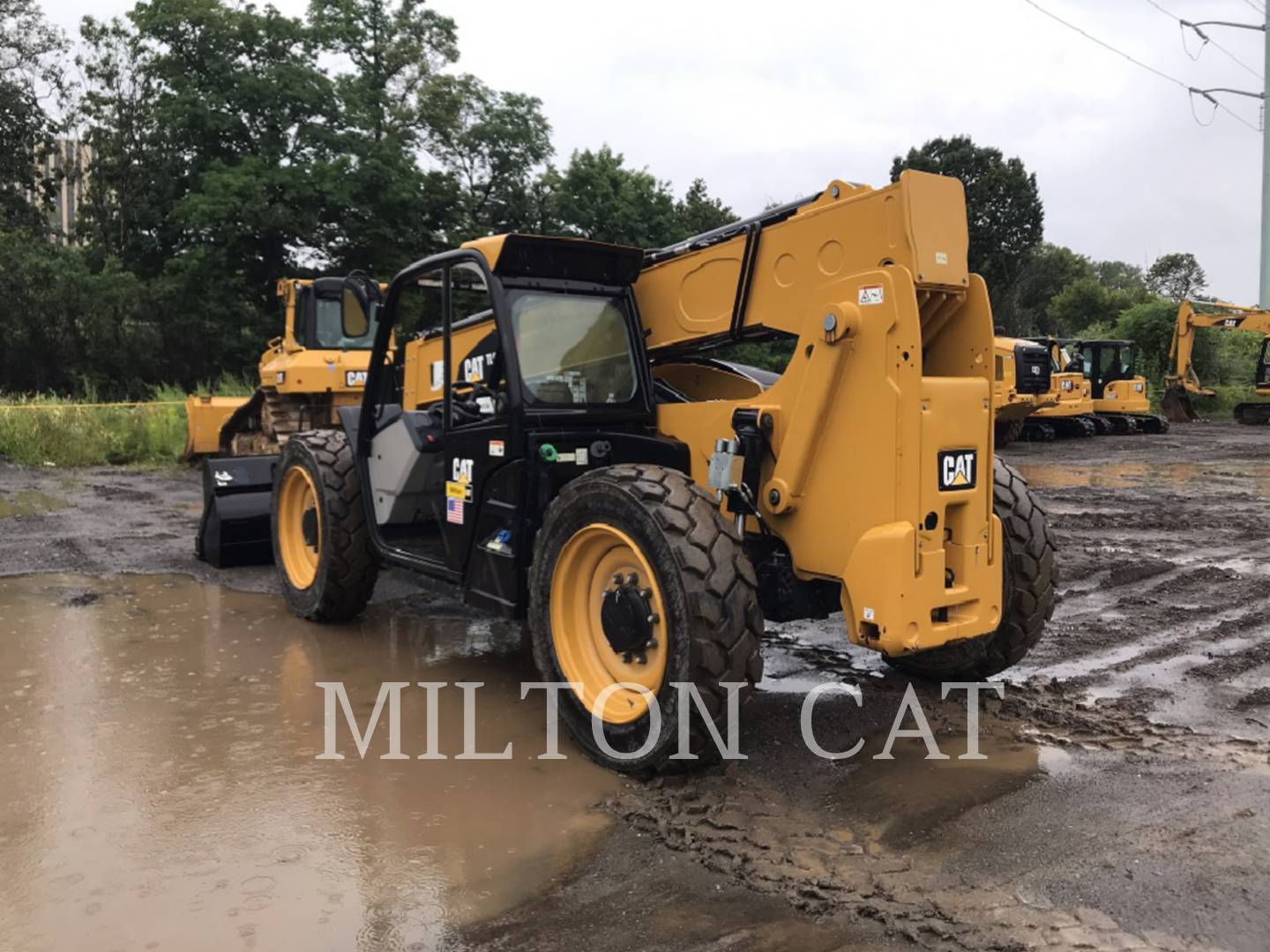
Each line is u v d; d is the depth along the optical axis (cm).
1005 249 4778
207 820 325
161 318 2764
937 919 259
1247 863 284
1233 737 386
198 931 260
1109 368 2581
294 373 1135
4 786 350
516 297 430
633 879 287
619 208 3056
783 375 385
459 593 463
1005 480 434
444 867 294
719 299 435
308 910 271
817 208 394
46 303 2602
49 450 1489
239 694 455
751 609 346
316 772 365
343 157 2769
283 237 2811
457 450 457
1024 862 289
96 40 3067
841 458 362
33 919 265
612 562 382
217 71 2867
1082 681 461
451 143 3189
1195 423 3003
